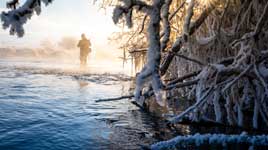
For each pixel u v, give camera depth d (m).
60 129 3.77
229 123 4.54
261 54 4.42
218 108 4.58
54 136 3.47
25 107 5.03
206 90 4.71
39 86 7.91
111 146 3.20
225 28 5.79
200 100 4.33
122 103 5.94
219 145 3.24
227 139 3.29
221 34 5.48
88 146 3.17
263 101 4.59
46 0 2.70
